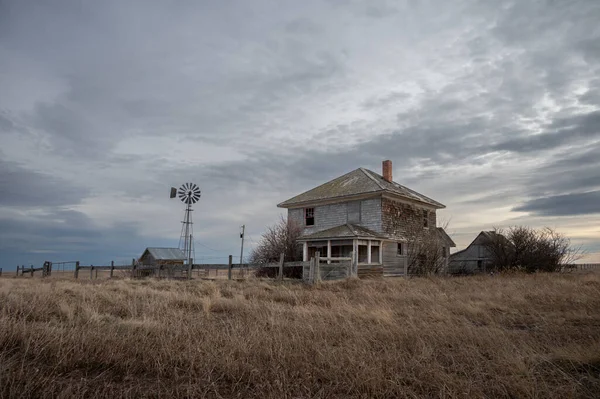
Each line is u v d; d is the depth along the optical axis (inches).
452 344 250.5
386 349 231.0
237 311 380.8
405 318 348.8
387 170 1322.6
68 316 300.5
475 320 358.0
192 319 316.5
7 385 158.9
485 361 214.5
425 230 1294.3
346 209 1170.0
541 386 175.8
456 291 572.1
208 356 205.3
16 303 334.3
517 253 1207.6
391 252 1133.7
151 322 285.7
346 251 1171.9
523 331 296.5
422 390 173.5
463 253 1657.2
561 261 1192.2
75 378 177.5
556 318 354.3
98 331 241.8
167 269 946.7
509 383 176.7
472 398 162.7
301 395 166.4
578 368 207.5
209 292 518.9
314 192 1284.4
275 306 401.7
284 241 1154.0
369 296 486.9
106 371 186.5
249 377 182.5
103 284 661.9
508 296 500.4
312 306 405.4
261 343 235.5
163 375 186.9
